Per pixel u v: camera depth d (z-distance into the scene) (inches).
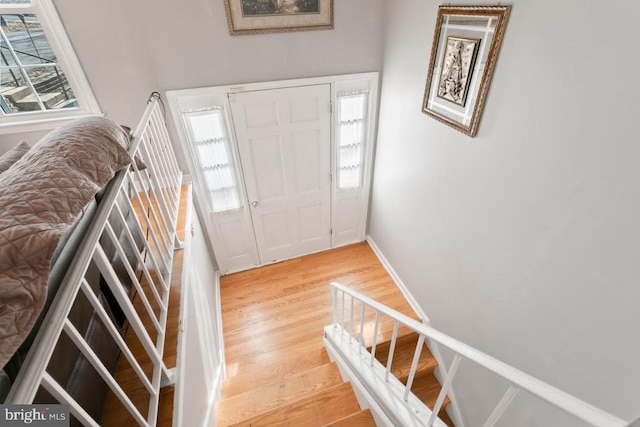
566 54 48.0
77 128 42.3
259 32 93.9
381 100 116.8
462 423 90.3
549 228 55.7
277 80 103.3
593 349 50.4
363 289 130.5
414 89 93.7
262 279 138.5
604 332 48.3
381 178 129.3
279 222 136.8
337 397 82.0
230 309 125.7
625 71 40.4
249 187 122.9
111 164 42.1
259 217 132.0
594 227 47.5
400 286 128.0
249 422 77.7
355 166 133.4
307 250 149.9
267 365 104.7
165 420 45.7
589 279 49.5
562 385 57.7
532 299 62.2
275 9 91.8
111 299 51.8
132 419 42.9
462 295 86.8
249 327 118.4
